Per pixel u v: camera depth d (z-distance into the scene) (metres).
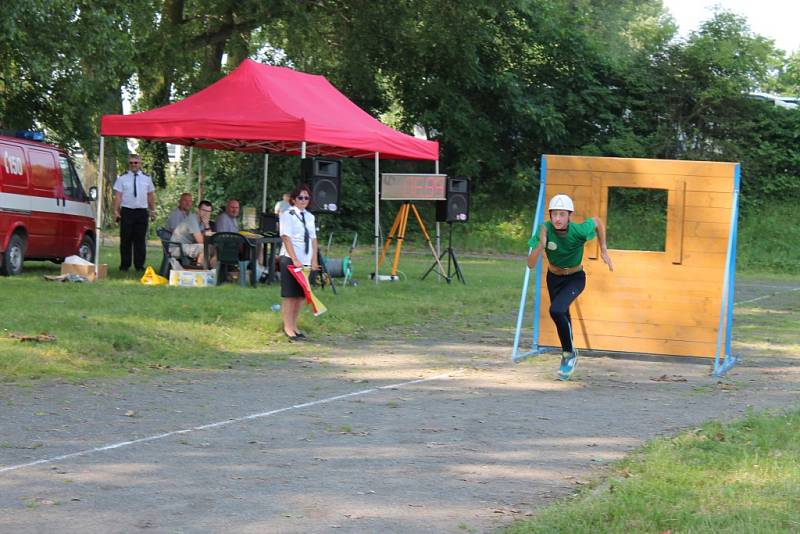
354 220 45.50
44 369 11.71
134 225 23.80
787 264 40.69
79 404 10.16
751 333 18.39
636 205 45.81
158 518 6.52
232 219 22.14
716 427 9.30
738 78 47.97
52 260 23.44
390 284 22.91
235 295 18.27
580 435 9.27
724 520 6.29
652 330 14.90
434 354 14.56
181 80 41.19
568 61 49.25
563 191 15.02
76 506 6.75
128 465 7.86
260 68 22.36
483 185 48.75
